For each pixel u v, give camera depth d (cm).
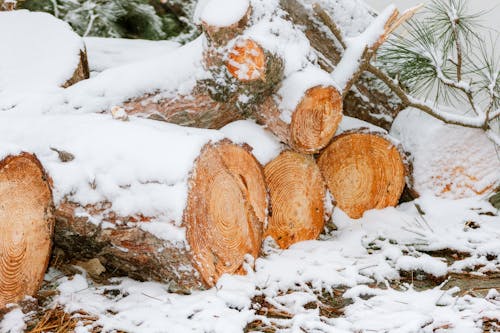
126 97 368
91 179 308
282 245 383
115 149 314
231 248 323
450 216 423
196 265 299
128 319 279
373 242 387
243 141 346
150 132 320
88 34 738
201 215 307
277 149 372
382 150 427
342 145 418
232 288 308
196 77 360
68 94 371
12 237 284
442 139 445
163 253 298
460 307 298
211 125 372
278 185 376
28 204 291
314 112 361
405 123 462
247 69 337
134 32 781
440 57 443
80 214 308
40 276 304
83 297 303
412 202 443
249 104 365
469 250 374
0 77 386
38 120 344
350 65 402
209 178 314
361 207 429
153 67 372
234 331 269
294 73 359
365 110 462
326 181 418
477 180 444
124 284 318
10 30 417
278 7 375
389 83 421
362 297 318
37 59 402
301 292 316
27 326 280
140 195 301
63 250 333
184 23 810
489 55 559
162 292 306
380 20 412
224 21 330
